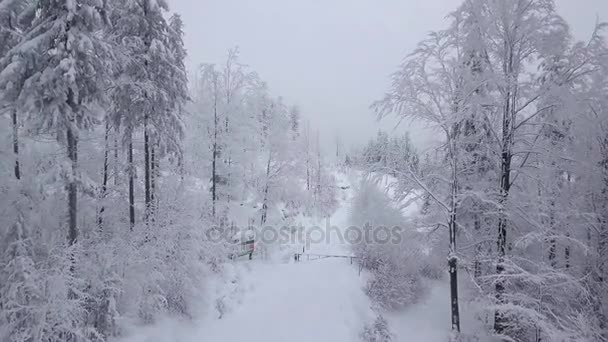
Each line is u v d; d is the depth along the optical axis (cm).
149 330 1034
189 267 1277
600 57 948
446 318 1407
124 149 1302
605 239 1071
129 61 1139
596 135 1062
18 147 996
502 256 1095
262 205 2120
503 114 1101
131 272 1084
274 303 1380
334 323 1280
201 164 1836
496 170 1204
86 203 1182
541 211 1093
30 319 802
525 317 1005
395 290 1483
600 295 1048
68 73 806
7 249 830
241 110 1881
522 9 1030
